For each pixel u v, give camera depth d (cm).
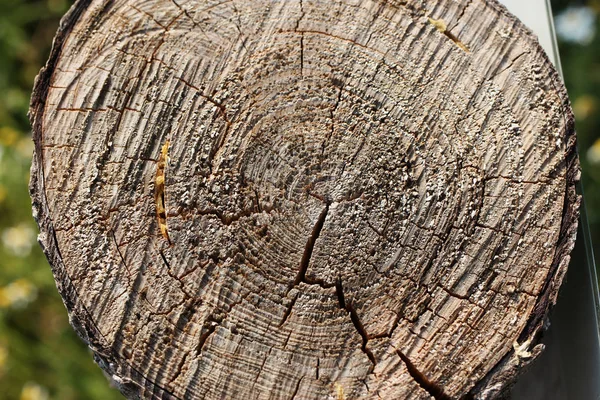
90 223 40
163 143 40
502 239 40
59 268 40
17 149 76
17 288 71
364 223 40
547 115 40
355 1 40
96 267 40
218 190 40
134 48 40
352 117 40
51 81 40
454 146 40
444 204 40
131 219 40
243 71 40
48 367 73
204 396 40
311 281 40
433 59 40
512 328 40
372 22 40
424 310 40
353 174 40
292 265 40
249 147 40
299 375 40
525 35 40
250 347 40
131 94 40
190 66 40
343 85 40
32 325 74
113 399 71
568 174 40
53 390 72
